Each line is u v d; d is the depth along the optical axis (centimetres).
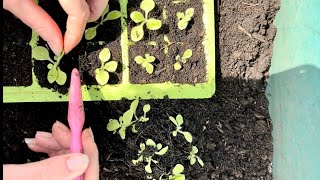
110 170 23
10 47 21
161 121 23
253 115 24
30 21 19
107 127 22
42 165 18
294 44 21
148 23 22
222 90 23
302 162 20
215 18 23
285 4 22
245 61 23
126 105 23
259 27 23
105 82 22
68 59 22
